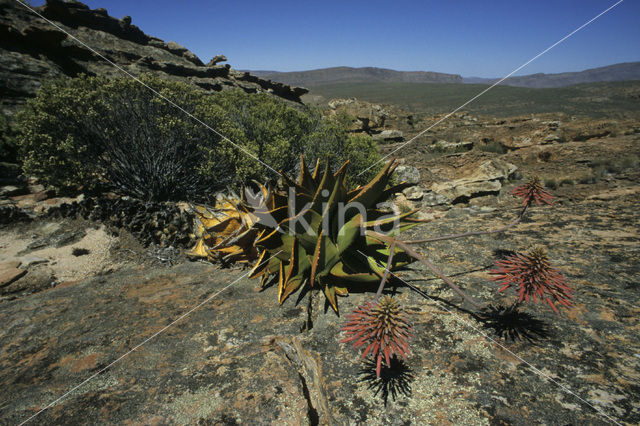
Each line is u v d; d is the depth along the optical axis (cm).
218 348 204
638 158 1628
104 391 174
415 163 1545
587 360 170
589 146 1878
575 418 138
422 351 186
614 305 212
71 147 777
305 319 227
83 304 271
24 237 687
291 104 3011
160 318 242
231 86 2706
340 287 252
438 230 359
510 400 150
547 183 1510
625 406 142
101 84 873
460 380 164
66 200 842
